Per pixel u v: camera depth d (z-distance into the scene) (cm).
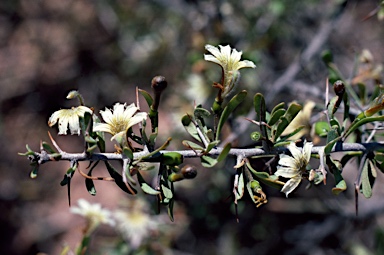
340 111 38
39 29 98
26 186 93
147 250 54
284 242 69
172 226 61
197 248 71
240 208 50
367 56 42
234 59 30
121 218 52
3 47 99
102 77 88
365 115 31
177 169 29
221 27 53
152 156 29
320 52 59
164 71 73
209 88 52
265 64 62
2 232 91
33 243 90
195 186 62
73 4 95
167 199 30
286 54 66
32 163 29
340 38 68
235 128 47
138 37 75
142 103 83
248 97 51
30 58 99
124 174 29
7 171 94
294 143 30
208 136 30
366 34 70
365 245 66
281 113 30
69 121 29
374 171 31
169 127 61
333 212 62
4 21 99
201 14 55
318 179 30
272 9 57
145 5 76
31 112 97
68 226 90
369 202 61
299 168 30
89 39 93
